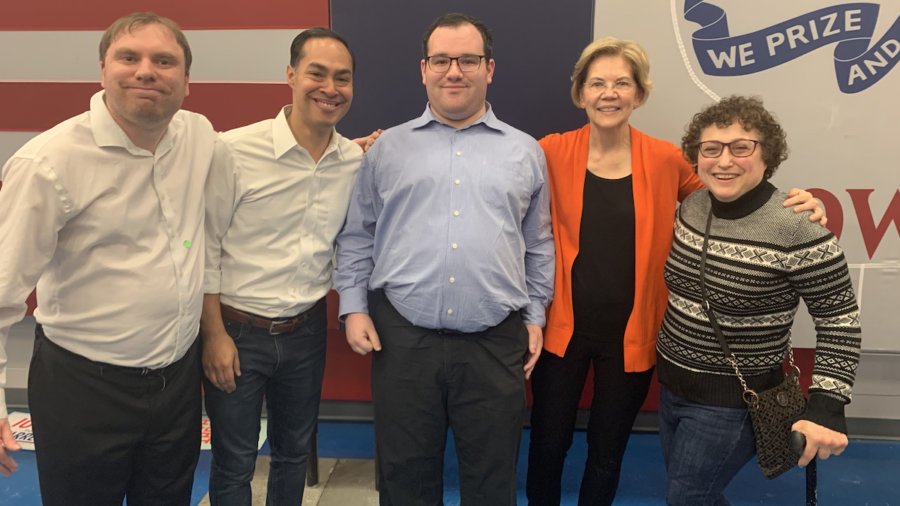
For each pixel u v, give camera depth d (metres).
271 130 1.58
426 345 1.53
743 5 2.14
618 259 1.67
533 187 1.60
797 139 2.22
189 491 1.56
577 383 1.76
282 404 1.78
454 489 2.32
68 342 1.33
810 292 1.33
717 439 1.45
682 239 1.49
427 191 1.51
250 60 2.31
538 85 2.25
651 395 2.60
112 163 1.27
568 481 2.35
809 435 1.29
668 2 2.16
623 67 1.63
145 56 1.22
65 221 1.25
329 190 1.64
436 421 1.58
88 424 1.35
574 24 2.20
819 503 2.20
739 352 1.41
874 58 2.14
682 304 1.48
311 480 2.32
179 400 1.47
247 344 1.62
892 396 2.48
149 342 1.35
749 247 1.35
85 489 1.39
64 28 2.35
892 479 2.32
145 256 1.33
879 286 2.29
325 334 1.79
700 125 1.43
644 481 2.34
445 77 1.49
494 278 1.50
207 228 1.55
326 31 1.54
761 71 2.18
